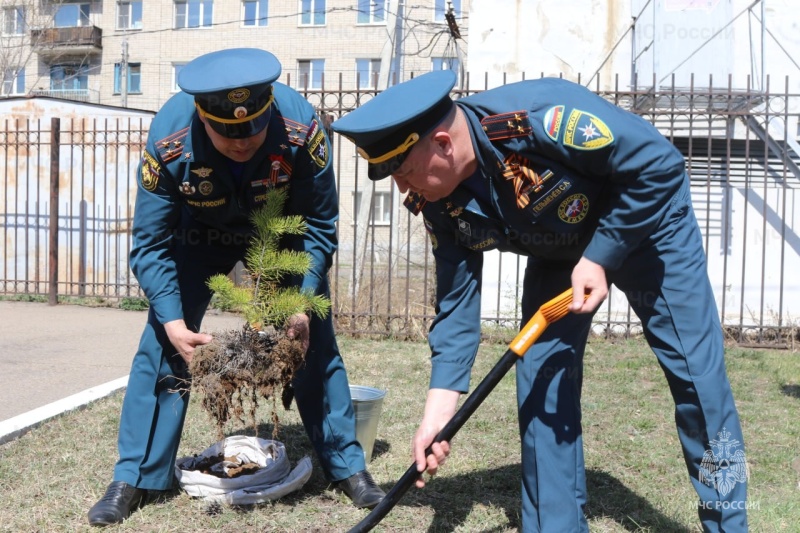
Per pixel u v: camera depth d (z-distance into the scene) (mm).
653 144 2223
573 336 2629
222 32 34219
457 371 2537
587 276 2293
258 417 4480
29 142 10352
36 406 4742
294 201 3033
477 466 3771
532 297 2764
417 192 2416
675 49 8930
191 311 3193
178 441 3180
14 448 3822
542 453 2607
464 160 2342
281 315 2832
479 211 2443
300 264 2857
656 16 8938
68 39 36125
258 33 33812
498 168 2336
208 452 3539
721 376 2432
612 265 2309
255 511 3070
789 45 8922
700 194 8484
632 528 2994
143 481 3078
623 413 4898
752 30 8922
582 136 2215
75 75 35906
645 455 3996
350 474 3248
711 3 8844
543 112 2266
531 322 2375
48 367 6062
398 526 2996
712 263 8422
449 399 2508
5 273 10656
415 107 2211
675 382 2465
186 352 2863
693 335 2426
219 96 2557
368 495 3174
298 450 3961
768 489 3502
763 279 7871
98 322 8766
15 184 10789
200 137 2801
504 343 7605
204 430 4191
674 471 3748
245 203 2953
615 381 5922
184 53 35156
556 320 2393
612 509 3197
